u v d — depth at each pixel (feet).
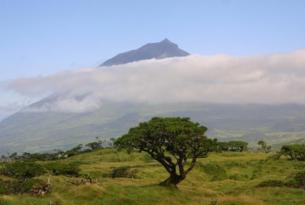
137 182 223.92
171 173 204.13
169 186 193.47
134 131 206.59
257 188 208.85
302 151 376.07
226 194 205.16
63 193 164.76
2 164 276.21
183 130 199.72
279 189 197.36
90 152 526.16
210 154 442.09
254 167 357.61
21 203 140.67
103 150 513.04
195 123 211.82
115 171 306.96
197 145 204.33
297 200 169.89
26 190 164.86
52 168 259.60
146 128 202.59
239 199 167.94
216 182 269.44
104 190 164.35
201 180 313.94
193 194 192.54
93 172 298.56
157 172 309.63
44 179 186.39
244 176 334.24
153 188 184.55
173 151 203.21
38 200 149.07
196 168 341.21
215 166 352.28
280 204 165.17
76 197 159.02
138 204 160.97
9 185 168.66
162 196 176.24
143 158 444.14
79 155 509.76
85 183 183.11
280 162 366.84
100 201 156.35
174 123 205.77
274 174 327.67
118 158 445.37
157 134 200.64
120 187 174.09
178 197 180.34
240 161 372.79
